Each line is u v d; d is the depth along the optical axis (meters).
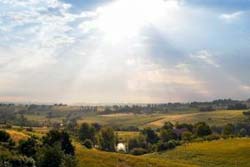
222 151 151.00
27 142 75.62
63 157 73.81
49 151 70.88
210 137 194.25
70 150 83.50
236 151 147.62
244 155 142.00
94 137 192.62
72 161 75.19
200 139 193.50
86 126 191.62
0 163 65.25
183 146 175.75
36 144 77.38
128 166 97.19
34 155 72.31
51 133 83.06
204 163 139.88
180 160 149.62
